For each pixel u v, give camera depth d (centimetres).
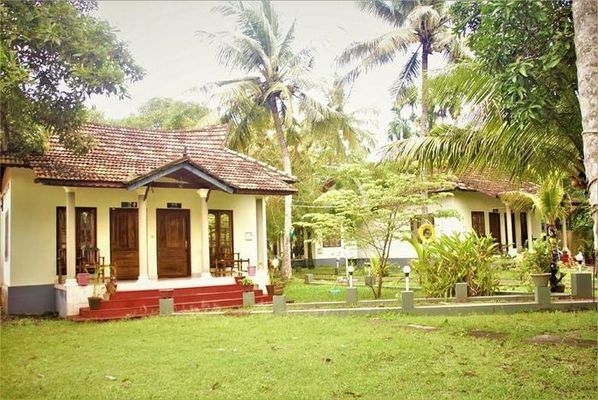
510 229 2803
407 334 1024
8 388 736
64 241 1638
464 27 916
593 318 1167
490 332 1038
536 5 757
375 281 2111
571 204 2598
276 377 743
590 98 532
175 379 753
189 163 1617
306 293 1928
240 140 2702
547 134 1087
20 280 1566
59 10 1225
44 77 1271
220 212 1920
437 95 1238
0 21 1133
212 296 1593
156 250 1791
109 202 1720
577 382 676
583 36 542
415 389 669
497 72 837
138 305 1485
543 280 1602
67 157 1633
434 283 1564
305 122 2762
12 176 1577
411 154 1335
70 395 696
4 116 1293
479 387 668
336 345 934
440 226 2617
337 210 1772
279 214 3244
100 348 993
